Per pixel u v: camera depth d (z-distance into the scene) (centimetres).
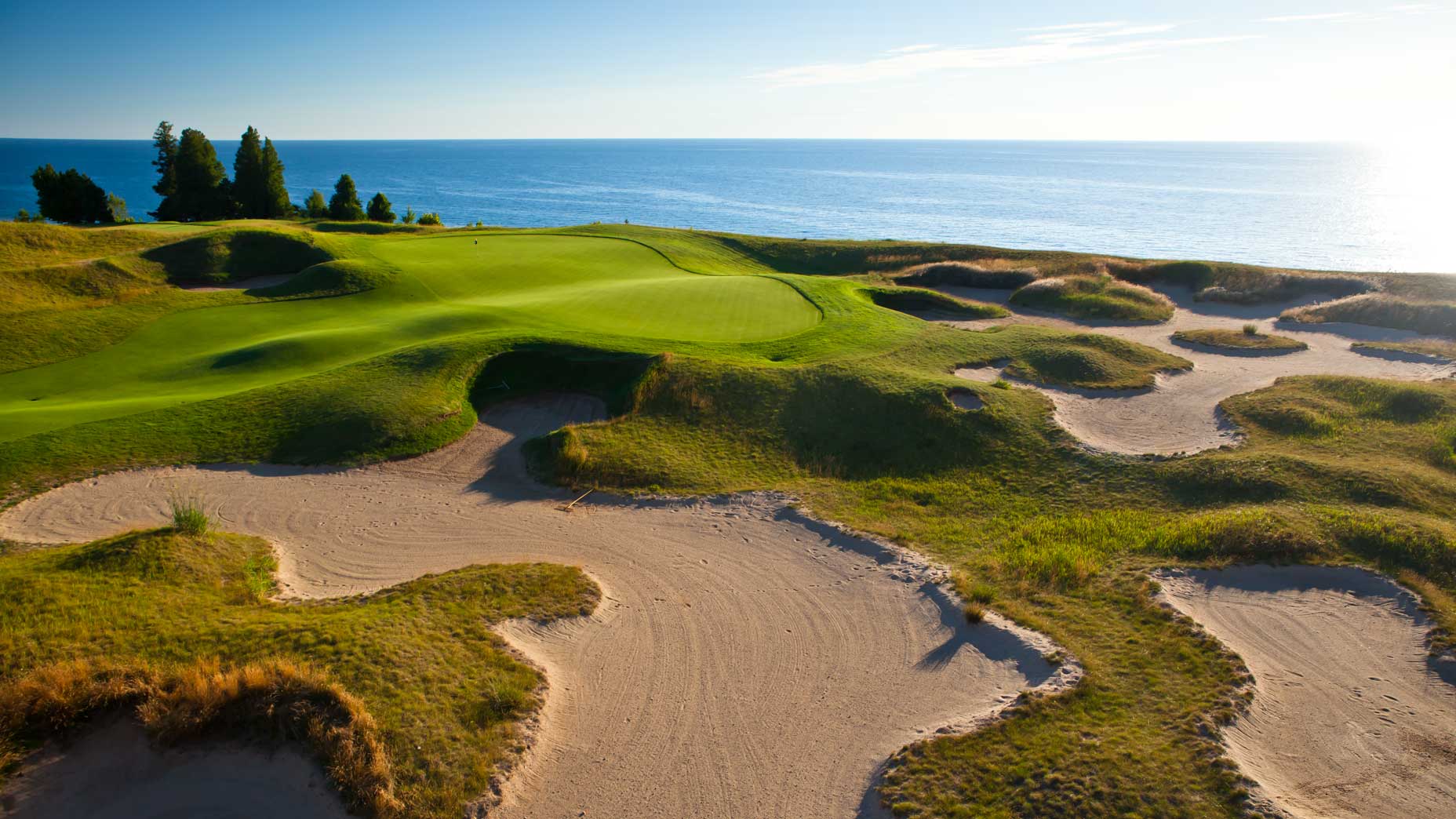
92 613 1469
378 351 3259
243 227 6147
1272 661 1459
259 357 3195
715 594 1822
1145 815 1081
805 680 1488
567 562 1980
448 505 2327
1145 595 1695
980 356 3334
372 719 1198
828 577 1897
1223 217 16988
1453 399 2602
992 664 1495
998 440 2611
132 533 1855
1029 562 1883
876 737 1321
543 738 1289
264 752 1166
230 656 1355
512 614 1661
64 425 2578
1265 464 2241
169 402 2781
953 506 2305
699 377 2980
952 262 5466
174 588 1642
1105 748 1214
